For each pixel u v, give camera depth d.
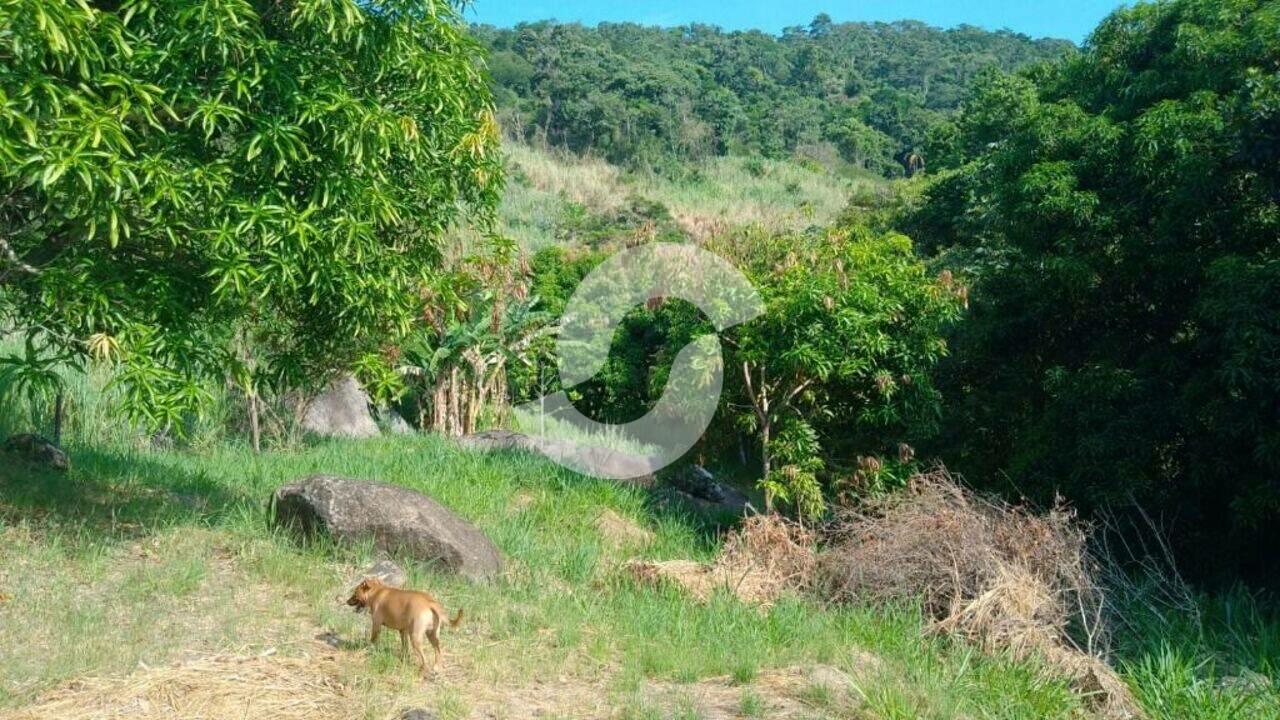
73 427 10.44
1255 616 8.09
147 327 6.02
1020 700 5.51
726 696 5.15
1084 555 7.69
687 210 36.84
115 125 5.41
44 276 5.86
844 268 9.88
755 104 74.81
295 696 4.62
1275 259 8.88
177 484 8.66
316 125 6.48
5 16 5.02
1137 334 11.11
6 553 6.12
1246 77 9.93
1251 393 8.85
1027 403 11.83
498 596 6.63
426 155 7.41
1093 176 11.02
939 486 8.26
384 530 6.88
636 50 83.69
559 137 60.03
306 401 12.47
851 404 10.48
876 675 5.54
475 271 14.81
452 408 14.91
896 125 75.50
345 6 6.30
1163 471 10.01
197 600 5.84
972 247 18.92
